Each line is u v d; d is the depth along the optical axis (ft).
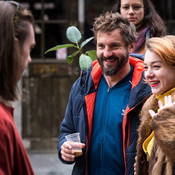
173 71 7.12
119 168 8.31
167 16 21.61
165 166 6.73
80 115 8.75
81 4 22.59
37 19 22.48
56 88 22.74
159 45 7.05
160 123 6.57
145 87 8.14
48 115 22.79
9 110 5.76
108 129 8.43
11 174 5.55
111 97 8.59
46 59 22.75
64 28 22.59
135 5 11.19
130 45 8.43
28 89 22.71
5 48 5.52
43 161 21.29
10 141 5.45
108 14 8.30
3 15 5.56
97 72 8.79
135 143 8.14
